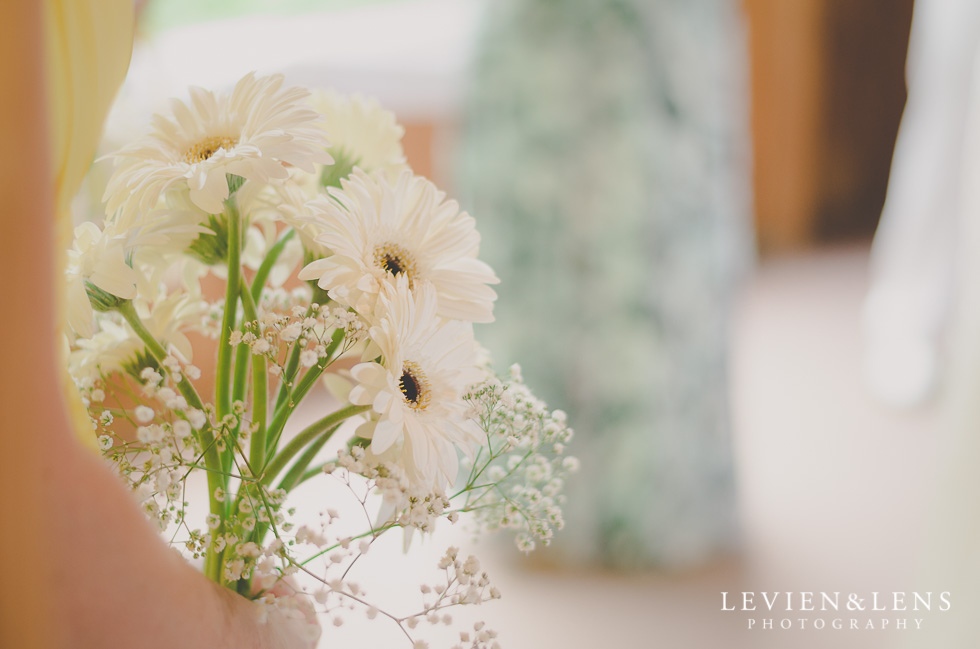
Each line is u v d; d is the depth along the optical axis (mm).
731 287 2510
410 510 839
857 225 8695
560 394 2262
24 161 703
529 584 2201
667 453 2287
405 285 854
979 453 1343
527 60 2205
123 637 753
